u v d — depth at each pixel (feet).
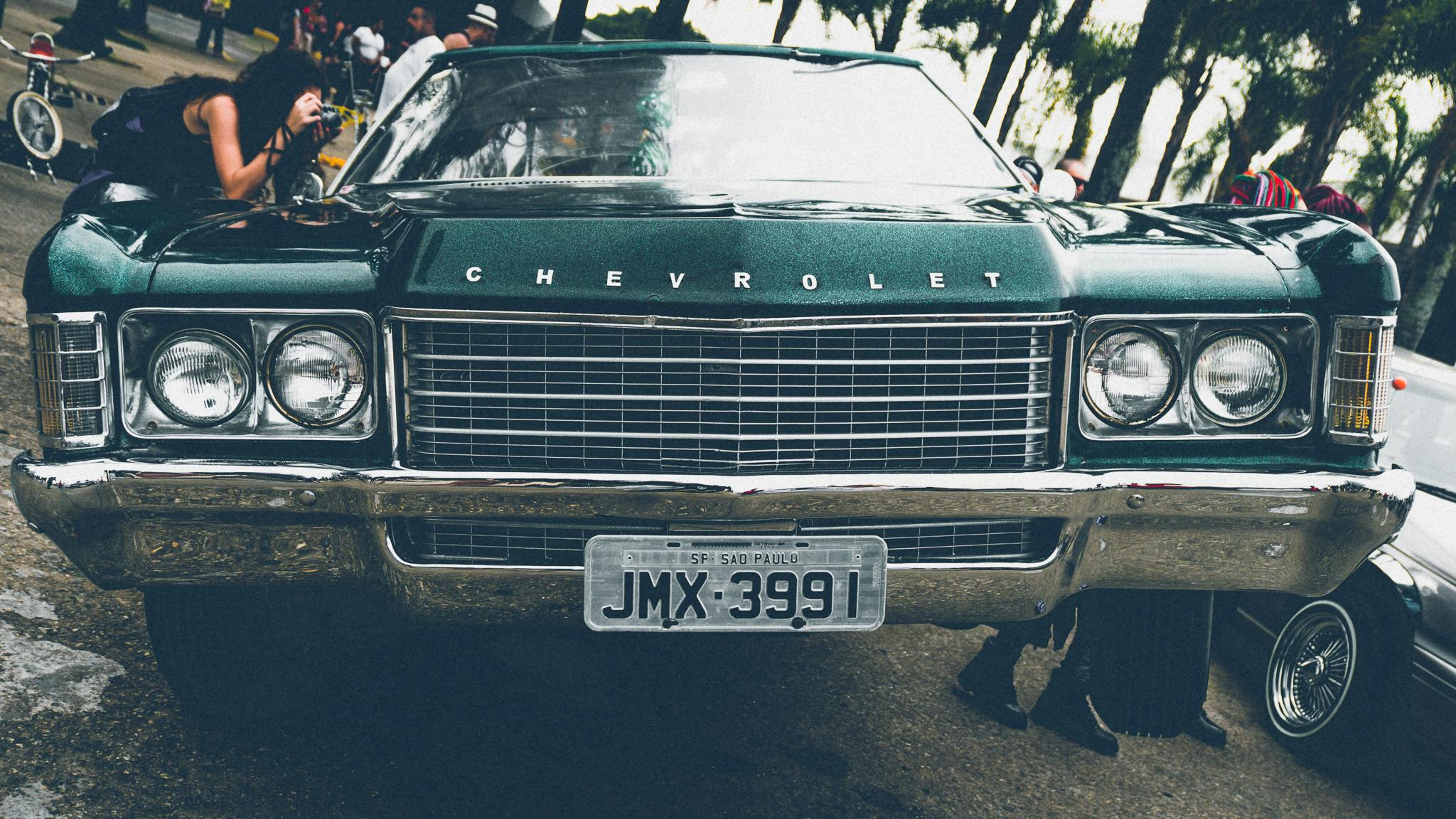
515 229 6.92
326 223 7.70
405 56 20.42
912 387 6.94
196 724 8.42
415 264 6.78
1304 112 71.31
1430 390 13.71
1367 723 11.06
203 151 12.62
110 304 6.70
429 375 6.80
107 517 6.73
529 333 6.73
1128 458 7.22
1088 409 7.18
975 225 7.28
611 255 6.74
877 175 9.56
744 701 10.45
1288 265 7.38
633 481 6.61
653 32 46.73
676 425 6.75
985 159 10.14
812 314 6.63
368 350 6.84
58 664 8.73
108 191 12.36
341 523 6.86
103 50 52.85
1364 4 57.41
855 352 6.84
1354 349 7.16
